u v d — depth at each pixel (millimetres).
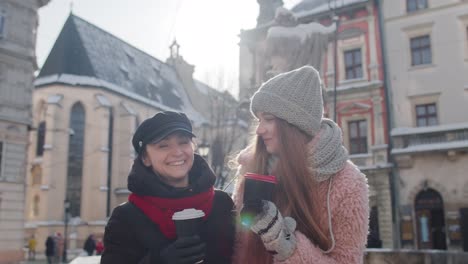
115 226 1975
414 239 22047
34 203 38156
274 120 2102
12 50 24188
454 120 22562
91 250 26656
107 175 39375
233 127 27812
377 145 23641
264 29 27453
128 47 50656
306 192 1927
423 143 22578
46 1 26344
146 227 1954
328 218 1884
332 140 2002
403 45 24328
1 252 22672
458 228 21016
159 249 1912
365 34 25094
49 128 37688
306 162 1958
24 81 24938
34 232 35812
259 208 1763
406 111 23656
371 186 23406
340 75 25312
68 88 39438
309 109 2041
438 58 23422
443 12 23656
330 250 1848
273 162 2236
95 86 39969
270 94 2082
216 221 2125
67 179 38000
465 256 6496
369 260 7277
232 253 2119
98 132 39125
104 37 47031
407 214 22375
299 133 2047
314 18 26078
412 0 24562
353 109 24656
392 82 24203
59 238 28422
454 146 21375
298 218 1930
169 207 1976
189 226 1776
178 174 2076
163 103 49031
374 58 24641
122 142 41375
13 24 24531
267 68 9172
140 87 47094
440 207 21922
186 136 2127
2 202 23141
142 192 2008
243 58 28297
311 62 8992
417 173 22484
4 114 23656
